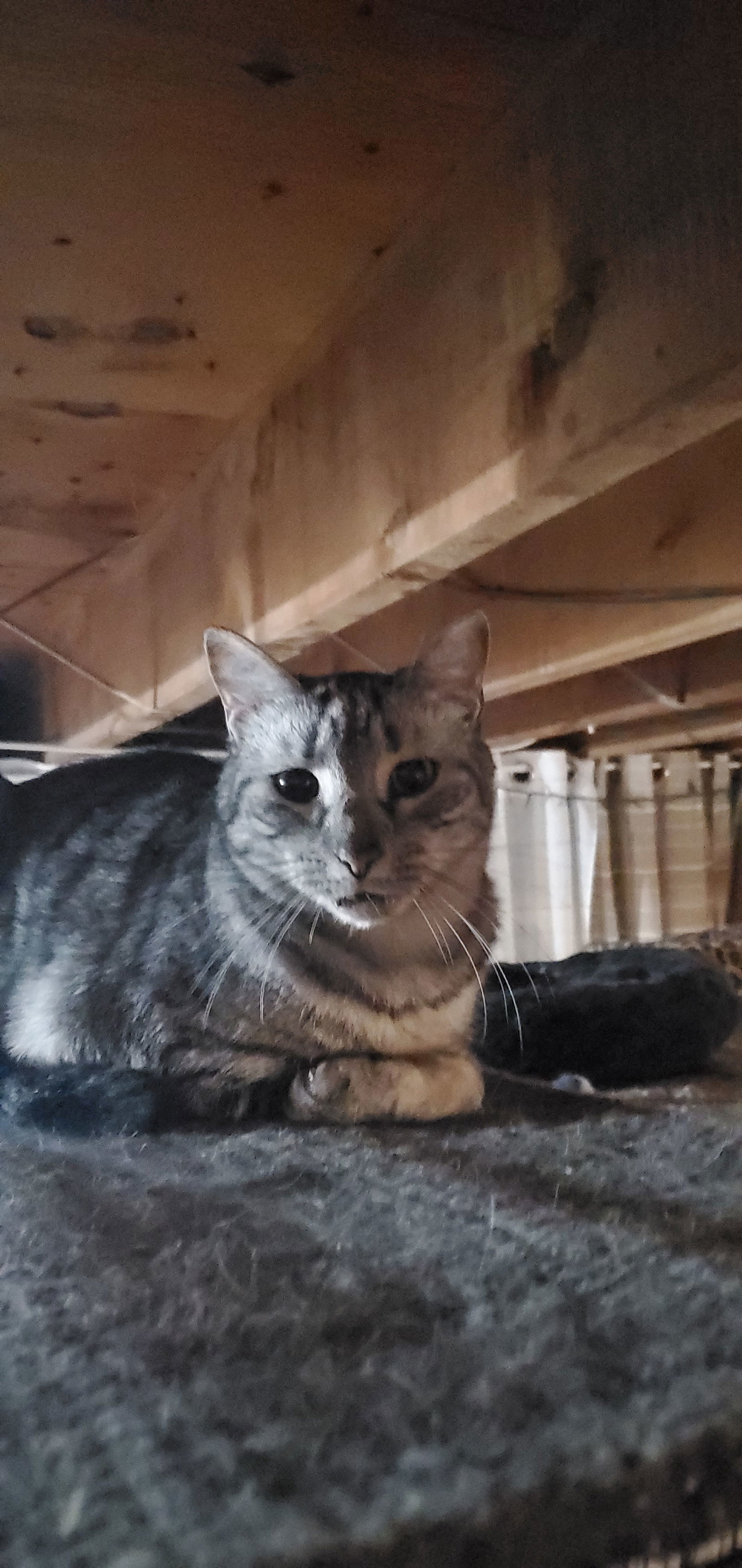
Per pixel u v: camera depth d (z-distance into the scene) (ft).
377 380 3.46
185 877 4.55
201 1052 4.09
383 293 3.40
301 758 4.16
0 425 4.45
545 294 2.67
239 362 4.03
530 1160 3.34
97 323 3.67
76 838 5.20
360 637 6.80
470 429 2.99
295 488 4.04
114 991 4.30
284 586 4.17
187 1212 2.84
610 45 2.42
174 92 2.61
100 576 6.59
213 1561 1.51
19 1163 3.37
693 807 9.78
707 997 5.37
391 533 3.40
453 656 4.38
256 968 4.10
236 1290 2.34
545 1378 1.96
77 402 4.27
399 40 2.51
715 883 9.83
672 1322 2.17
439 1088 4.00
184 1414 1.87
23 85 2.55
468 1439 1.78
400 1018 4.20
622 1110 4.11
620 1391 1.92
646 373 2.34
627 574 4.83
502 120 2.80
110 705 6.53
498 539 3.11
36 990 4.62
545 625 5.60
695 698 6.81
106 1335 2.15
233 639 4.27
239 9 2.37
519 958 9.30
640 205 2.34
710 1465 1.76
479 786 4.54
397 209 3.18
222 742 7.63
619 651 5.05
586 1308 2.24
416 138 2.86
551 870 9.45
